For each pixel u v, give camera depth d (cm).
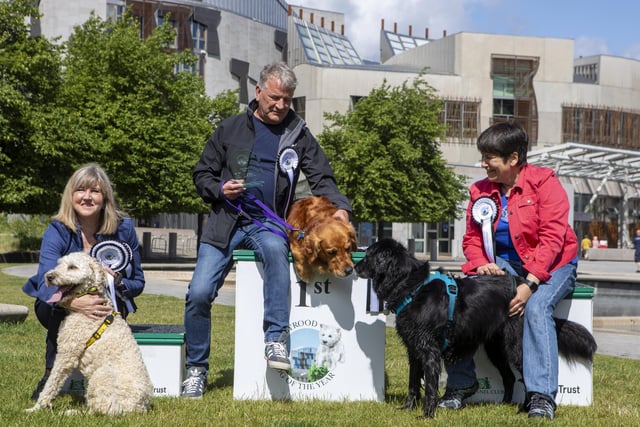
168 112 2944
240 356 519
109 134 2667
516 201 512
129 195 2759
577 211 5212
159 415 440
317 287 518
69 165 2523
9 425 409
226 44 5347
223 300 1355
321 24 7719
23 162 2412
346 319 521
